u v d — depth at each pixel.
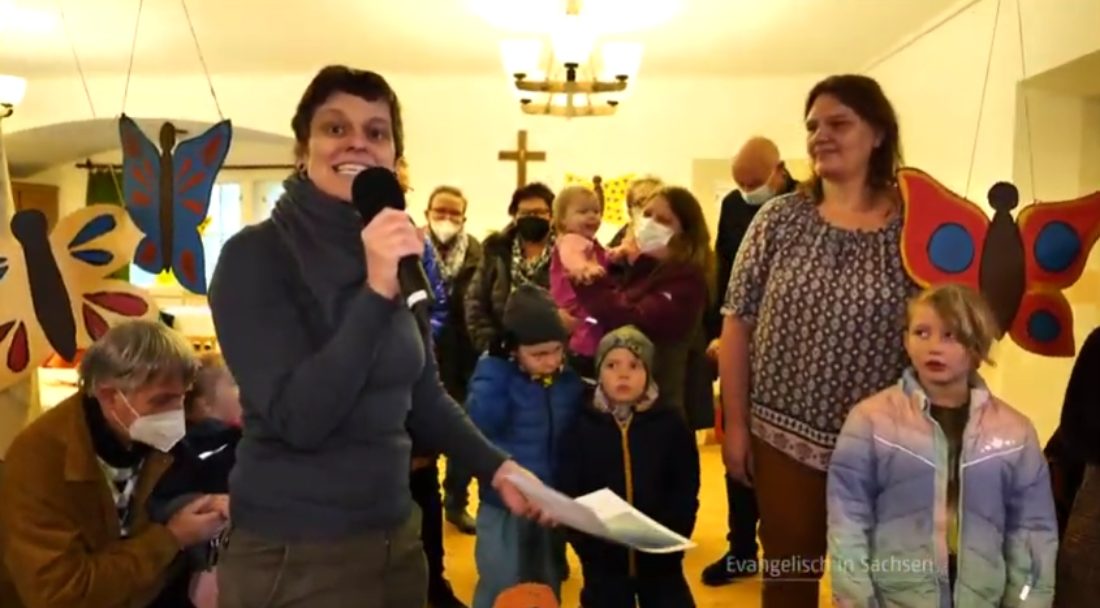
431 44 4.53
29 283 2.12
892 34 4.24
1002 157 3.39
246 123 5.48
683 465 2.18
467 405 2.40
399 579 1.25
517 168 5.38
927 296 1.74
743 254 1.98
